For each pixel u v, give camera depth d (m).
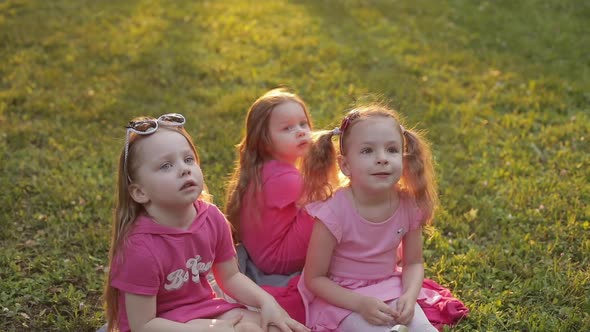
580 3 9.62
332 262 3.07
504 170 4.84
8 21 8.33
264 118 3.38
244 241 3.55
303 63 7.16
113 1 9.48
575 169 4.81
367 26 8.58
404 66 7.14
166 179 2.64
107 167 4.92
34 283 3.55
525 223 4.12
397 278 3.12
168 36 7.99
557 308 3.30
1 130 5.46
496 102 6.14
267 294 2.89
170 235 2.69
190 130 5.56
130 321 2.70
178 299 2.79
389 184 2.86
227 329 2.68
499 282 3.52
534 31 8.43
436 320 3.14
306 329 2.81
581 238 3.89
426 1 9.77
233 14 8.89
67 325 3.22
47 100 6.11
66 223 4.14
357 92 6.36
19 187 4.55
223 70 6.95
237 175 3.55
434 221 4.15
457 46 7.86
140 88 6.45
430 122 5.74
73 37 7.93
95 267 3.74
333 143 3.04
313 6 9.38
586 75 6.83
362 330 2.89
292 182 3.34
